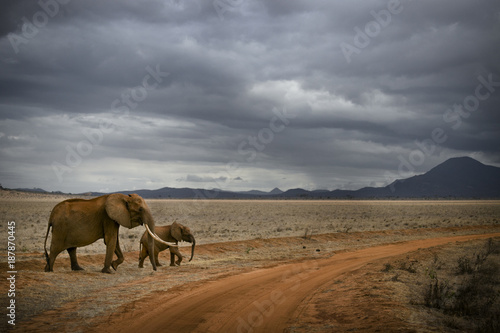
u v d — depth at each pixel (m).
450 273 17.84
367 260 22.78
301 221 66.81
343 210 112.56
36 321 9.48
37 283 13.52
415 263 19.92
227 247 28.55
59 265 18.48
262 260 23.16
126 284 14.62
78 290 13.21
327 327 9.33
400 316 9.95
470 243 29.77
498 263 20.05
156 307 11.02
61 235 16.41
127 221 17.16
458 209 123.12
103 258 20.89
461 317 10.85
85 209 16.88
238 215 83.75
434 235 43.97
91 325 9.20
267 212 97.62
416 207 137.12
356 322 9.62
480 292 13.36
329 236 38.12
